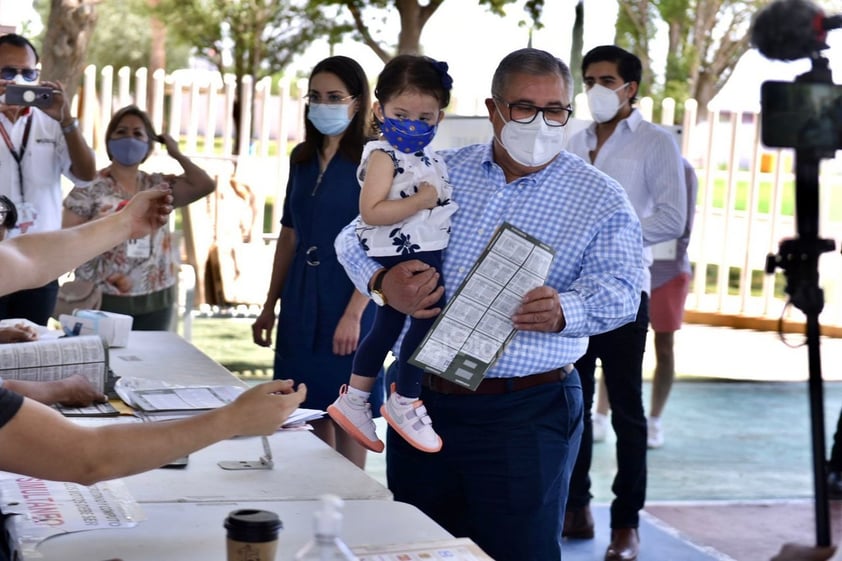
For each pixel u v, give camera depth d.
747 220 10.61
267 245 8.27
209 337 9.37
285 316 4.20
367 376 3.19
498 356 2.86
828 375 8.73
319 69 4.03
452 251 3.05
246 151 10.25
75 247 2.65
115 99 11.46
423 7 10.72
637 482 4.53
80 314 4.16
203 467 2.68
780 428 7.03
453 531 3.19
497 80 2.96
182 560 2.09
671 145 4.65
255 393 2.14
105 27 16.67
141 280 5.16
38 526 2.21
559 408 3.04
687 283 6.21
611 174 4.73
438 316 2.85
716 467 6.09
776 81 2.69
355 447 4.30
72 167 4.97
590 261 2.96
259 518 1.89
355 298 4.10
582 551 4.68
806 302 2.72
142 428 2.04
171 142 5.30
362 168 3.10
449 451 3.07
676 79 15.45
